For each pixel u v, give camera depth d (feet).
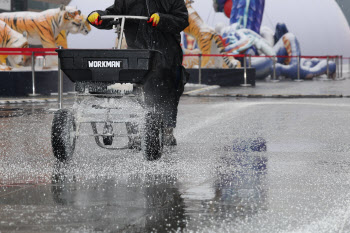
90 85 22.17
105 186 17.97
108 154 25.03
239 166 21.89
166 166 21.83
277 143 28.89
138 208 14.97
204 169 21.20
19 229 12.94
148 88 26.14
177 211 14.62
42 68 80.79
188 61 113.60
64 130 22.38
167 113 26.78
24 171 20.71
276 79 124.98
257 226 13.19
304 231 12.80
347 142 29.17
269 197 16.29
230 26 119.34
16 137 31.58
